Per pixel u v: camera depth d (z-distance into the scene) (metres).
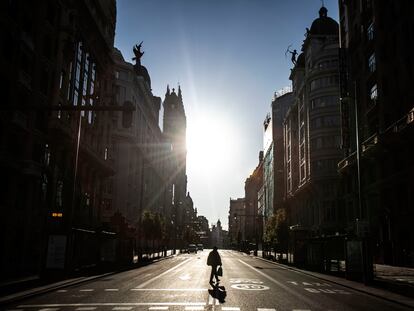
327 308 12.69
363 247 20.02
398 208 38.56
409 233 36.31
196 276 25.02
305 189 73.31
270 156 121.62
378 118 43.97
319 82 69.00
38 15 36.31
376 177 43.25
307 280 23.30
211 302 13.63
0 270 27.94
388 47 42.12
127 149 77.19
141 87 87.38
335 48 68.75
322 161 66.81
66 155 42.06
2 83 30.61
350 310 12.40
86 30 48.41
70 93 43.78
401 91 39.00
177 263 42.56
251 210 176.00
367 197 45.72
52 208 38.22
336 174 64.62
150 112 101.12
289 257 39.81
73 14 42.62
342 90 53.03
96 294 15.69
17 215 31.80
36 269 29.84
